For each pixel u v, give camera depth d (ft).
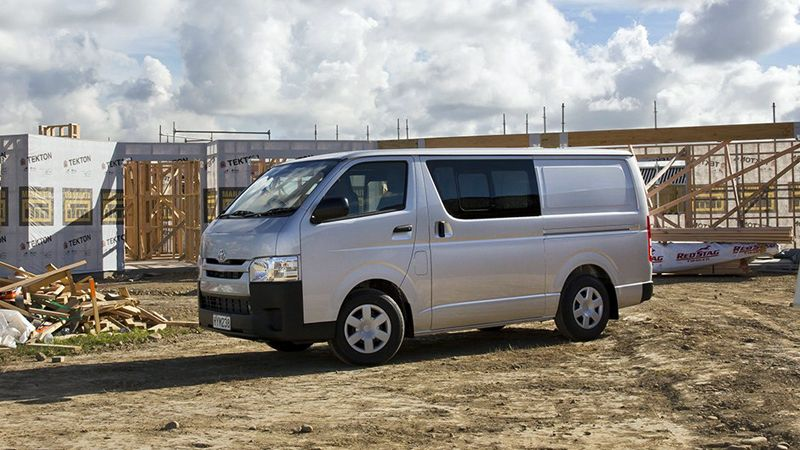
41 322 36.11
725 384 22.40
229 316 27.45
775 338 30.19
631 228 33.45
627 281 33.14
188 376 26.66
